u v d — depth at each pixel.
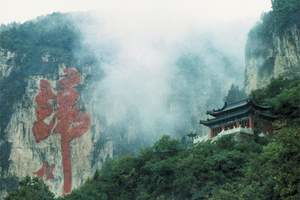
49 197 96.44
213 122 96.56
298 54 140.00
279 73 139.00
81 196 90.50
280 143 45.88
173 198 77.75
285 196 42.69
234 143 83.31
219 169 74.62
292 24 144.75
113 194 88.75
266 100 99.62
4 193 189.25
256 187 54.91
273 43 150.00
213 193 69.06
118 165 91.88
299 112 65.38
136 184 86.44
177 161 81.00
